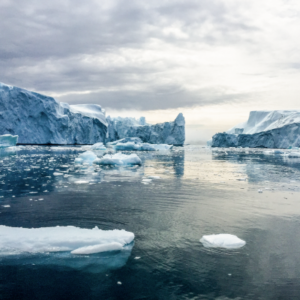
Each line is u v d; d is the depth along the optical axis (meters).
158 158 24.81
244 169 15.59
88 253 3.79
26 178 10.73
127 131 88.12
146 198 7.21
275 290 2.97
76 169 14.23
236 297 2.83
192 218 5.46
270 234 4.62
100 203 6.59
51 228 4.49
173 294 2.87
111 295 2.85
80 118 61.44
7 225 4.87
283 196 7.74
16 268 3.38
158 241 4.25
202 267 3.45
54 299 2.78
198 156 29.31
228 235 4.40
